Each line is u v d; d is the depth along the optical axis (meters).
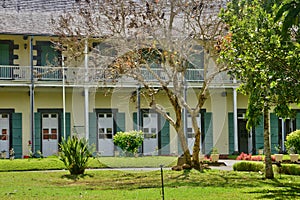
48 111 29.16
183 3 17.16
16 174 19.06
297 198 12.34
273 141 31.06
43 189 14.52
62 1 30.02
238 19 11.42
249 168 20.16
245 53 11.06
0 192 13.84
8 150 28.86
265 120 17.11
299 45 9.77
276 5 6.49
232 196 12.66
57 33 21.34
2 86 27.86
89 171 19.55
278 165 19.19
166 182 16.08
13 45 28.92
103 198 12.43
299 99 10.68
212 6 18.08
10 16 29.12
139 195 12.88
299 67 10.17
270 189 14.05
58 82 28.05
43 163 22.00
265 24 10.65
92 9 21.12
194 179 16.86
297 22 5.59
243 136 31.81
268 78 10.82
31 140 27.38
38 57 28.89
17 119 28.95
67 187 15.10
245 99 31.75
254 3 11.39
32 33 27.95
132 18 17.64
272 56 10.56
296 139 22.28
